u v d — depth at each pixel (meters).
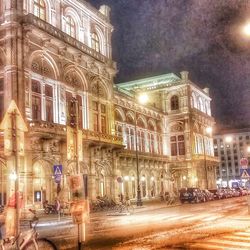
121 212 29.80
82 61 38.19
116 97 48.44
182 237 14.01
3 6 30.92
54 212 29.08
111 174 40.59
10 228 9.12
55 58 34.34
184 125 63.22
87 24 40.44
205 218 22.11
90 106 38.69
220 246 11.57
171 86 64.69
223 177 127.81
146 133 56.94
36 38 32.06
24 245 9.27
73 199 10.30
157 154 57.34
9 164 28.25
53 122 33.03
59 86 34.41
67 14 37.56
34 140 29.98
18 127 9.52
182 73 64.38
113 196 40.22
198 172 63.44
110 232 16.55
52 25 33.72
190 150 62.16
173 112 64.25
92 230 17.64
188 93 63.59
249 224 17.86
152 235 14.96
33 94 31.80
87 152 36.31
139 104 54.75
